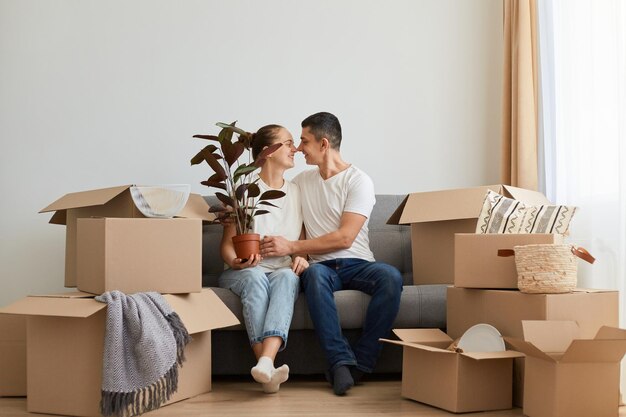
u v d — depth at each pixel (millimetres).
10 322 2908
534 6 3838
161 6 4141
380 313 3059
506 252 2717
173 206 2768
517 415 2539
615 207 3121
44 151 4074
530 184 3805
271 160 3396
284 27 4184
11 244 4043
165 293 2666
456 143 4234
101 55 4109
